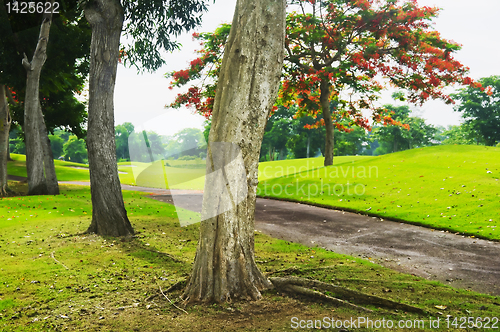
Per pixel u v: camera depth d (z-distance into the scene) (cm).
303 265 637
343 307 429
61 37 1769
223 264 443
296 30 2184
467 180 1461
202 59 1964
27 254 711
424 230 977
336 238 912
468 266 649
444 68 1898
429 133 5888
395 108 5772
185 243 828
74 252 729
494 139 4966
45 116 2222
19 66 1728
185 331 370
